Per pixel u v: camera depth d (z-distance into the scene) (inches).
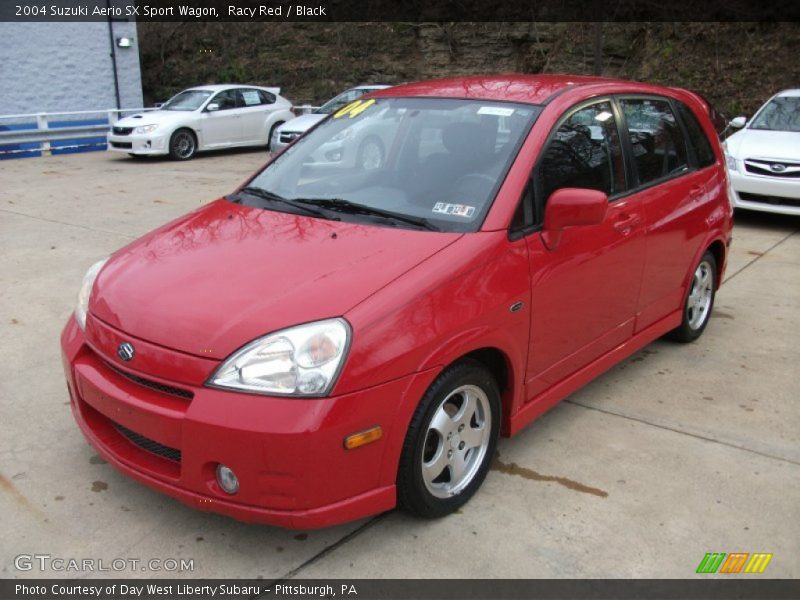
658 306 170.1
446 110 144.6
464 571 106.3
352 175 142.1
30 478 127.4
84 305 123.7
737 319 215.2
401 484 108.7
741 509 121.6
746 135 346.9
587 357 146.3
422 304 106.4
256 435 95.0
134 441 112.2
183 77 984.9
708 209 183.3
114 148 587.8
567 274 132.2
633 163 155.9
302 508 98.5
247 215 136.0
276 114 663.1
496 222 121.0
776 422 151.9
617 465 134.3
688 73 668.1
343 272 109.9
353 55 903.1
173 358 101.7
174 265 118.7
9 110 706.8
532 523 117.0
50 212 357.4
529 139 131.6
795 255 287.6
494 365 125.8
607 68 719.7
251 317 102.2
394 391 101.7
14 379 167.2
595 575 105.8
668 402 160.7
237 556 109.0
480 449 122.4
